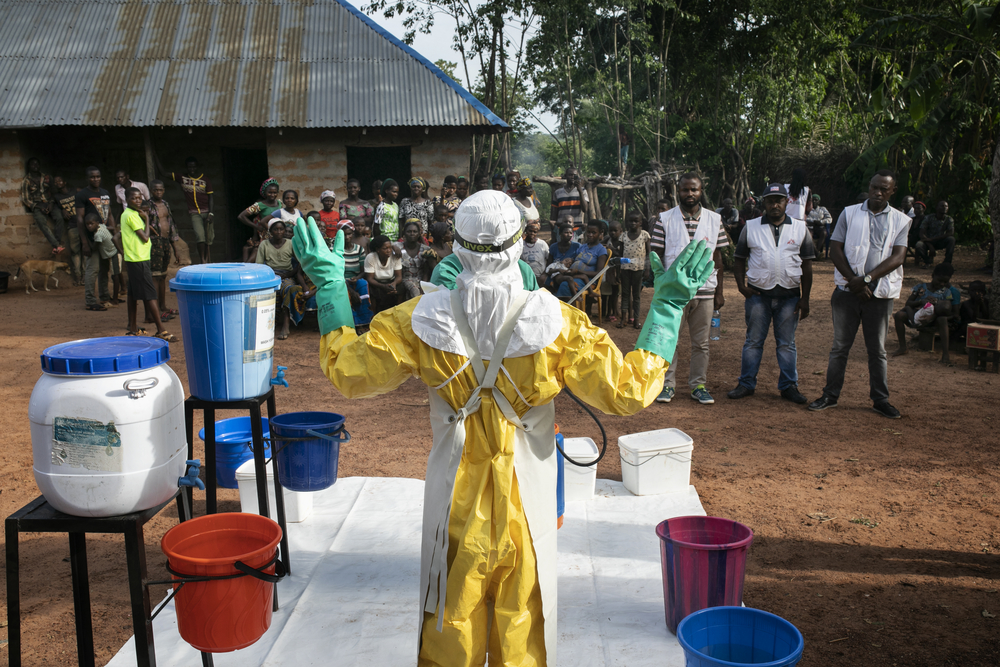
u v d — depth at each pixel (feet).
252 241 38.73
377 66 49.26
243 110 46.47
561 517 13.93
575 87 66.33
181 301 10.73
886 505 15.88
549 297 8.03
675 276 8.50
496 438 7.90
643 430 20.93
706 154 70.44
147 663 8.74
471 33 63.36
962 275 49.42
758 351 23.45
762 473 17.65
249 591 8.54
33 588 12.70
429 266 34.17
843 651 10.84
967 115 51.47
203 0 53.01
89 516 8.47
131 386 8.38
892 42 65.62
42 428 8.29
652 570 12.83
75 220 46.24
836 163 66.44
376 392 8.36
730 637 9.20
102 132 52.60
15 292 44.80
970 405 23.00
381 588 12.21
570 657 10.37
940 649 10.87
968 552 13.80
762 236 22.80
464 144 48.29
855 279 20.98
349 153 55.83
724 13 67.77
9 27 50.96
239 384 10.98
